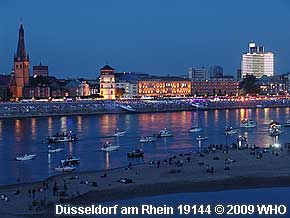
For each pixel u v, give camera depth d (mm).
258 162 162000
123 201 117875
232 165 156875
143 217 106750
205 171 147500
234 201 117875
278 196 121500
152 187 129500
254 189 128250
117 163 172750
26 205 113750
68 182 136000
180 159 169625
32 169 163000
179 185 131375
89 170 159375
